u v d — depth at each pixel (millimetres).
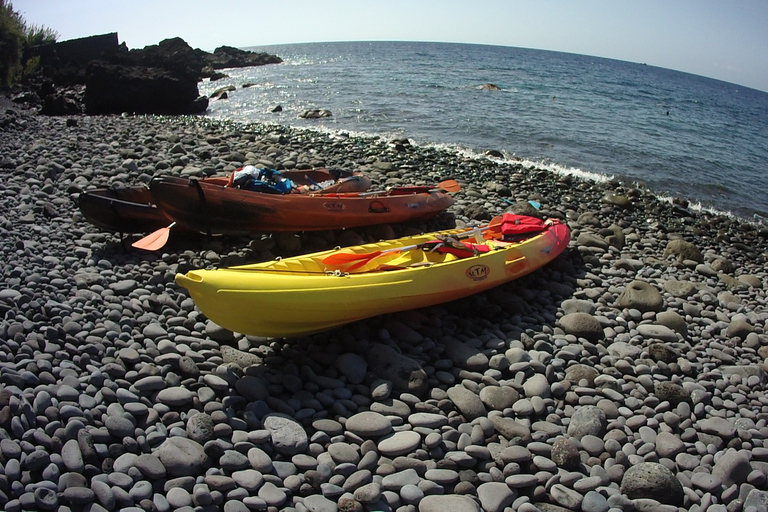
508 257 6750
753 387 5582
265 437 3842
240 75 41375
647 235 10359
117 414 3826
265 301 4664
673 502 3904
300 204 7219
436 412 4441
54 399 3850
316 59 66438
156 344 4812
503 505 3650
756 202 14508
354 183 8766
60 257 6230
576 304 6660
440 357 5309
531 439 4297
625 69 109875
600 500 3760
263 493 3471
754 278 8602
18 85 23344
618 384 5215
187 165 10156
